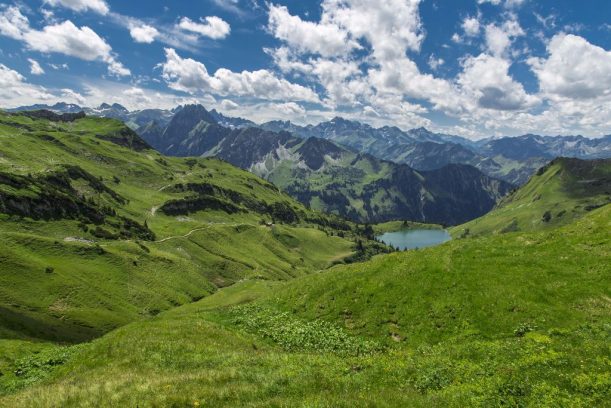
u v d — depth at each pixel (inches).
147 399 661.9
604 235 1501.0
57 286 7081.7
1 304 5880.9
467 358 880.9
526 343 920.3
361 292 1483.8
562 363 745.6
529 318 1128.8
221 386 724.7
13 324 5206.7
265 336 1381.6
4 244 7682.1
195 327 1325.0
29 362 1432.1
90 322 6525.6
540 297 1211.9
